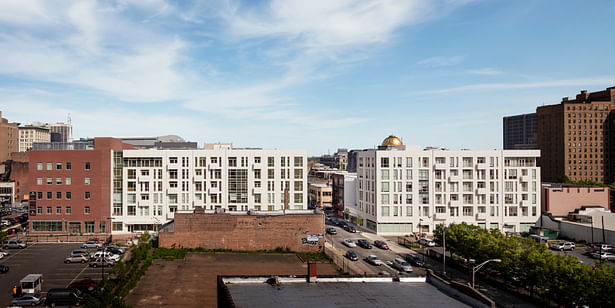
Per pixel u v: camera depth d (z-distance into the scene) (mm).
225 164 99312
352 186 125062
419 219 100562
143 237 69125
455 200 100938
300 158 101125
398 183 100750
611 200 105625
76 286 54594
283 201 100375
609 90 190500
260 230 71438
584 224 92062
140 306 42750
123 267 51375
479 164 100812
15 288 51719
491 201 101312
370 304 30688
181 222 70438
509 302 51781
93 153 97438
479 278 62250
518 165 102312
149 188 98500
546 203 103125
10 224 109938
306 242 71875
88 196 97188
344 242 87625
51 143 106625
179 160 98938
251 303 30062
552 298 49656
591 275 44625
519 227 101375
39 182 96562
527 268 51844
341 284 35938
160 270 56156
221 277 35562
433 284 36719
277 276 36375
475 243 62438
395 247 85875
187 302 44031
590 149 189000
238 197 99562
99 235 95500
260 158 100062
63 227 96625
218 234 70812
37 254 76938
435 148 116312
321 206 149125
